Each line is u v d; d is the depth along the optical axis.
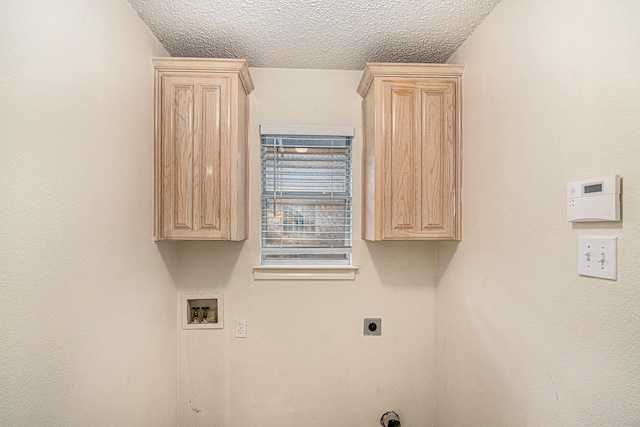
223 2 1.44
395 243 2.13
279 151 2.12
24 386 0.86
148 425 1.62
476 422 1.63
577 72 1.02
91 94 1.15
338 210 2.14
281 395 2.08
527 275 1.25
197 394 2.05
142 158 1.55
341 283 2.11
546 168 1.15
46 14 0.94
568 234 1.05
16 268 0.84
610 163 0.90
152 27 1.62
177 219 1.69
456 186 1.79
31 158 0.89
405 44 1.82
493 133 1.49
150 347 1.65
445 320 1.99
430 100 1.78
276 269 2.07
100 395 1.21
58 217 0.99
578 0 1.01
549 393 1.13
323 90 2.12
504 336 1.40
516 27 1.32
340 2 1.46
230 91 1.70
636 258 0.83
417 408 2.12
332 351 2.10
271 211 2.12
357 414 2.10
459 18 1.57
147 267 1.61
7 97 0.81
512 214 1.34
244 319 2.07
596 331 0.95
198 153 1.70
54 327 0.97
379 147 1.76
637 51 0.83
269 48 1.86
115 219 1.32
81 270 1.10
